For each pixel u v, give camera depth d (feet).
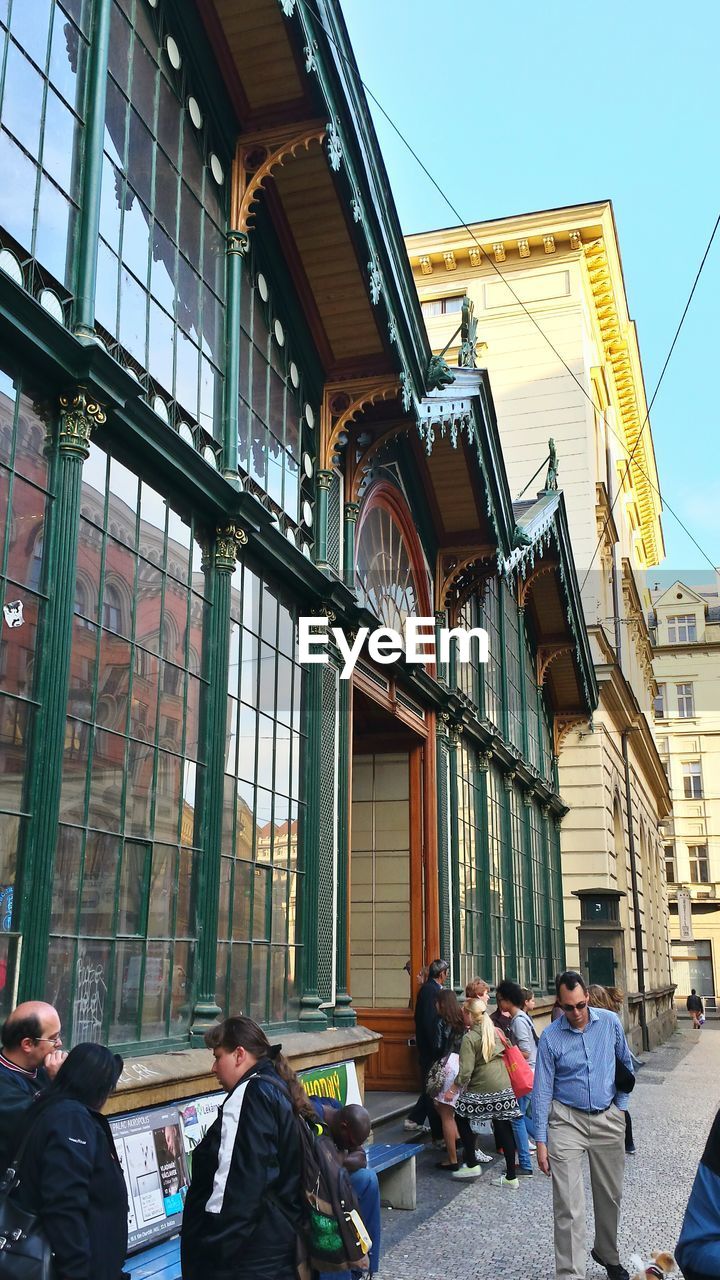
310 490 33.88
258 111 29.01
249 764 27.99
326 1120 17.53
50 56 20.90
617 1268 21.11
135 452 23.15
